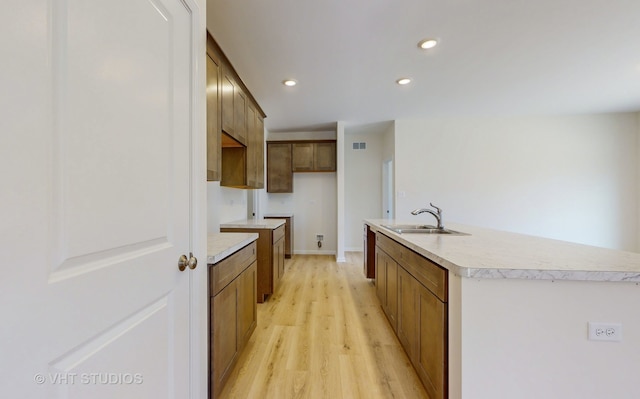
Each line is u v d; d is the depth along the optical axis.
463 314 1.09
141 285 0.83
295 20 1.97
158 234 0.91
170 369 0.98
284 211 5.52
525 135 4.49
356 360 1.85
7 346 0.48
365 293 3.19
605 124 4.34
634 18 1.96
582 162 4.40
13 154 0.49
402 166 4.63
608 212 4.36
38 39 0.53
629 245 4.32
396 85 3.15
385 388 1.58
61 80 0.58
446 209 4.61
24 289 0.51
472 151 4.57
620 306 1.04
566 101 3.74
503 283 1.08
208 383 1.35
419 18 1.96
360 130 5.32
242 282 1.84
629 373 1.04
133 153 0.79
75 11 0.61
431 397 1.39
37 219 0.53
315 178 5.50
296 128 5.15
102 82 0.68
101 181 0.68
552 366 1.07
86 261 0.64
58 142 0.58
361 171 5.60
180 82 1.05
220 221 3.05
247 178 3.02
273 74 2.80
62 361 0.58
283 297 3.07
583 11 1.89
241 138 2.83
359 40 2.23
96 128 0.67
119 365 0.74
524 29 2.10
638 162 4.28
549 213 4.47
